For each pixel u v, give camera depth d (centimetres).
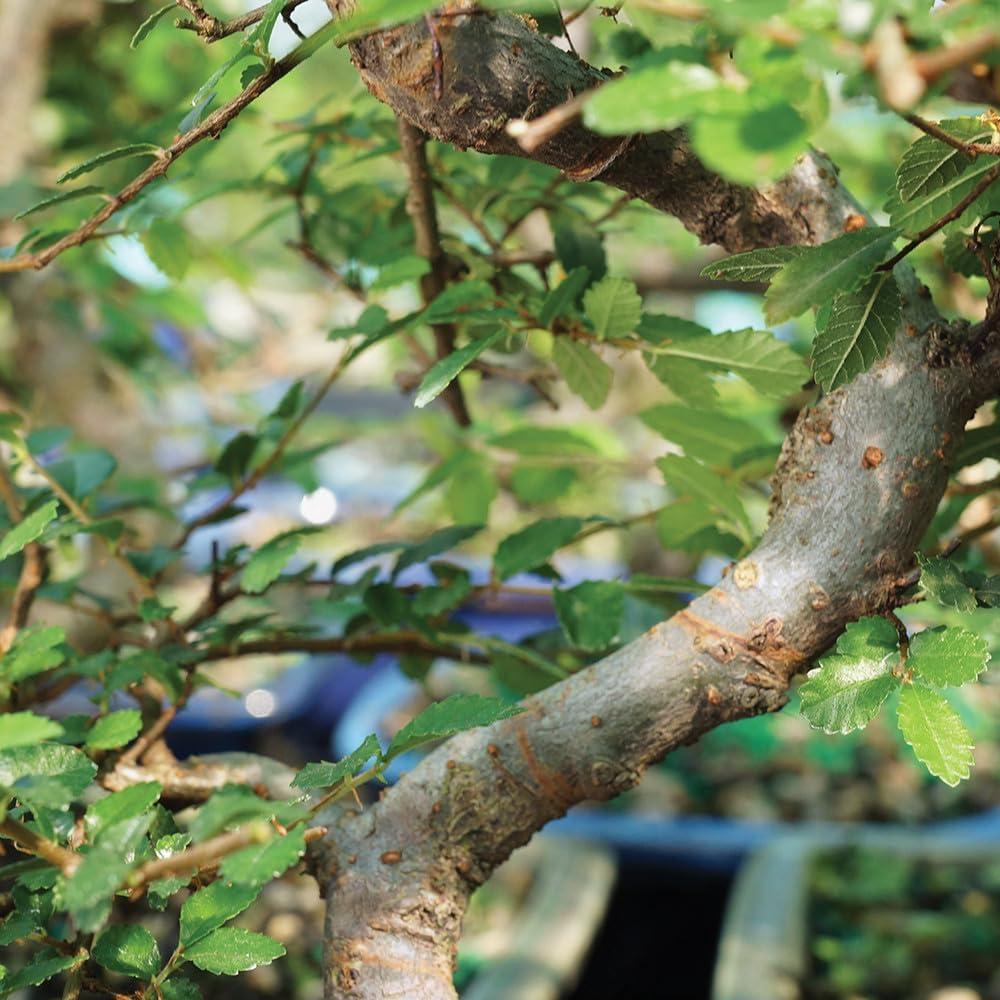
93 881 77
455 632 105
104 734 86
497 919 178
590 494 209
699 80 72
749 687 87
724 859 197
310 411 104
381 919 88
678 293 159
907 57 72
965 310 112
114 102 191
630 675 88
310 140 106
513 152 86
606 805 243
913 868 198
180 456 214
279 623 107
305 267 214
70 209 103
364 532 289
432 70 84
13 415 100
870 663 84
